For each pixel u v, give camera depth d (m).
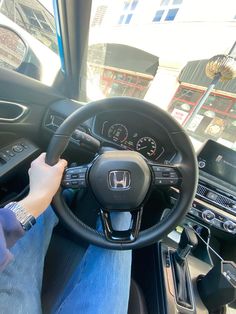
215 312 0.83
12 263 0.64
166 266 0.86
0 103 0.95
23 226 0.51
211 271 0.85
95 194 0.71
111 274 0.75
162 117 0.64
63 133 0.63
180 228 1.17
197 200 1.07
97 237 0.73
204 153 1.06
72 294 0.73
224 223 1.07
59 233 0.94
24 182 1.09
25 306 0.60
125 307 0.70
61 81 1.34
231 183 1.08
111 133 1.00
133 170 0.68
